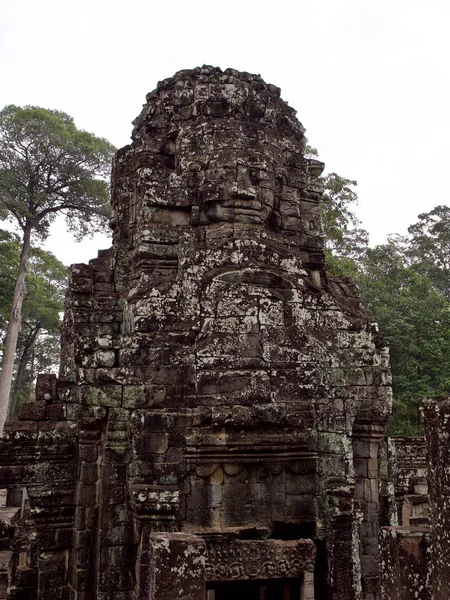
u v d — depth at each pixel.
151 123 10.64
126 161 10.85
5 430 9.22
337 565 7.91
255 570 7.59
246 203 9.44
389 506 9.94
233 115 10.05
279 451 8.11
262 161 9.75
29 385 40.69
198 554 5.21
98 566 8.00
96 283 10.01
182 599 5.09
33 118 26.50
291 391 8.42
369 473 9.48
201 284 8.66
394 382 22.11
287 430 8.19
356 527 8.14
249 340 8.49
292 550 7.70
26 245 27.84
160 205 9.52
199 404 8.16
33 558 9.73
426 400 5.00
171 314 8.55
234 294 8.64
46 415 9.62
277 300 8.80
